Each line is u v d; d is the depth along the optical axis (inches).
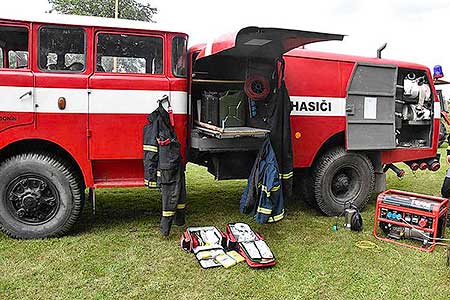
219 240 166.1
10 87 162.1
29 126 165.0
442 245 171.5
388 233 184.2
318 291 133.3
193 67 195.9
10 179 167.9
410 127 246.8
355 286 137.3
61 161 173.9
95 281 136.5
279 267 150.7
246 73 204.8
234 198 254.1
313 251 166.7
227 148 186.1
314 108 208.2
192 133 187.8
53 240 171.3
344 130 215.6
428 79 237.6
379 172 231.3
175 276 141.8
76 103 169.0
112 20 174.2
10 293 127.4
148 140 168.7
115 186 178.2
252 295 130.1
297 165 207.8
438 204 171.3
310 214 221.6
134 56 176.6
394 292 133.6
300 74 205.0
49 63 167.8
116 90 172.7
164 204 170.2
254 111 194.7
